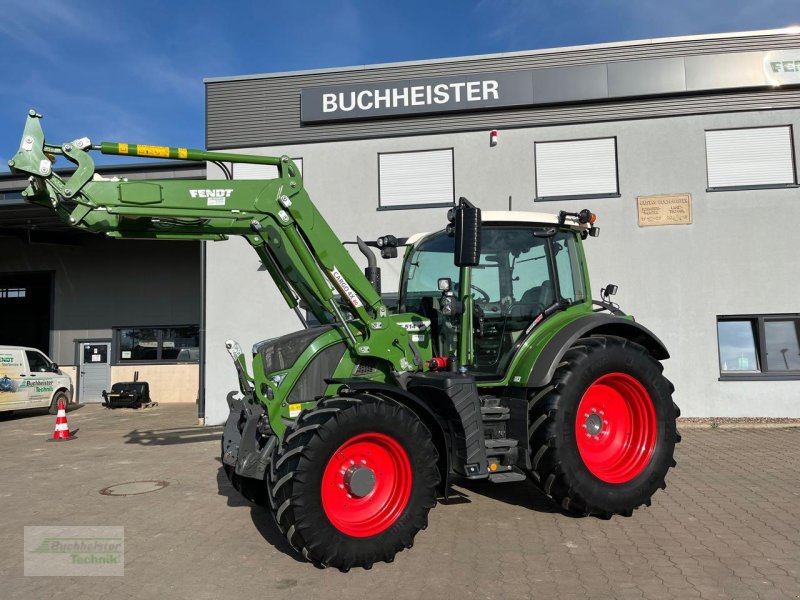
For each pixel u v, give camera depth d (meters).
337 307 4.64
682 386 10.00
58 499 5.94
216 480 6.65
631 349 5.09
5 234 16.38
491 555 4.12
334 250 4.66
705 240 10.08
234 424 5.15
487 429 4.99
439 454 4.39
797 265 9.90
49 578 3.92
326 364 4.70
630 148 10.31
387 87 10.78
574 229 5.59
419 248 5.61
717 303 10.01
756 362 10.04
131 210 4.31
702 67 10.16
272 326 10.91
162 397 16.91
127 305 17.33
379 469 4.14
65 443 9.57
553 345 4.87
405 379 4.70
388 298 5.87
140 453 8.45
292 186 4.62
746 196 10.04
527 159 10.53
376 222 10.80
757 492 5.64
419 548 4.29
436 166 10.77
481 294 5.18
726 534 4.46
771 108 10.08
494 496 5.64
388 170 10.86
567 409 4.74
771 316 9.94
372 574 3.85
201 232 4.80
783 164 10.10
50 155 4.38
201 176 12.38
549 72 10.46
